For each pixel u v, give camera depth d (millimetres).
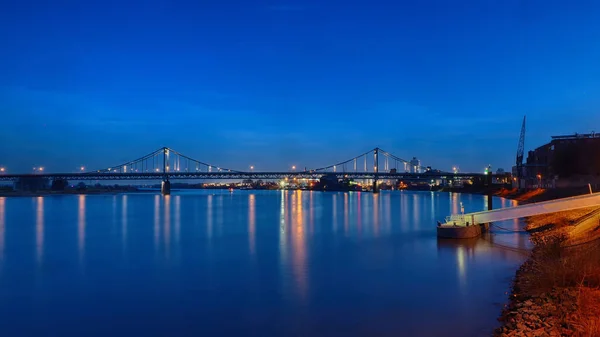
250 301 25922
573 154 137375
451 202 152875
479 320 21828
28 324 22562
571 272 24344
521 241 47938
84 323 22641
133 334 21062
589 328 16750
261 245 48406
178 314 23797
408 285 28984
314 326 21609
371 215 94500
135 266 37125
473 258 38219
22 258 41938
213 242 51562
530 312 20609
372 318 22562
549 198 123562
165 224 77000
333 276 32031
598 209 48969
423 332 20469
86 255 43344
